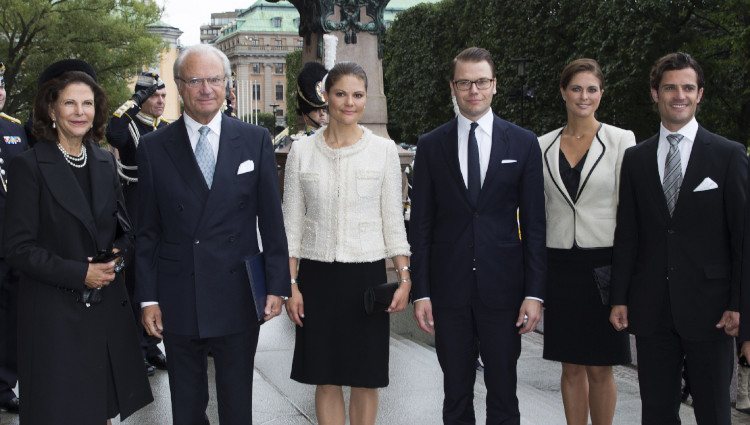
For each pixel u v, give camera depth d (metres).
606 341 4.05
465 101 3.59
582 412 4.21
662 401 3.64
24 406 3.19
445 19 35.44
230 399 3.39
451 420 3.72
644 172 3.61
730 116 21.50
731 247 3.44
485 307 3.62
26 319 3.20
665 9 21.33
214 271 3.29
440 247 3.68
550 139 4.23
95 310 3.25
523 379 6.53
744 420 5.55
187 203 3.30
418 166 3.74
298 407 4.57
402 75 38.28
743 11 19.27
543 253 3.63
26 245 3.13
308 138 3.75
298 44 120.75
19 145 4.59
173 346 3.35
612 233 4.03
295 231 3.68
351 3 9.34
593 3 24.17
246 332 3.39
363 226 3.62
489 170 3.59
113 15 28.61
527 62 26.02
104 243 3.31
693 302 3.47
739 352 3.73
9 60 26.00
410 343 6.25
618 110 23.41
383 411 4.53
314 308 3.66
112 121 5.02
